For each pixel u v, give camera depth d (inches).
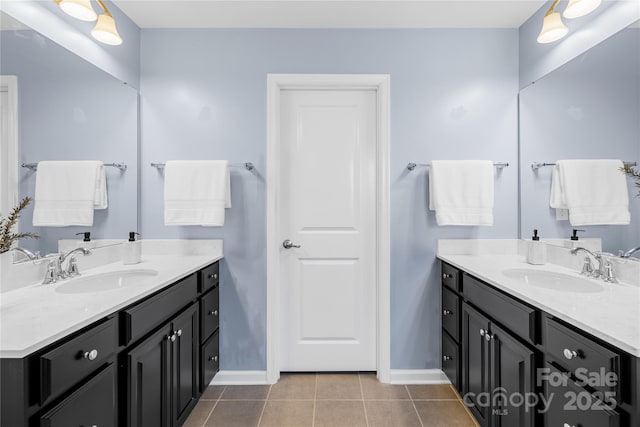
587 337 43.4
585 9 63.0
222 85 94.1
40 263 61.7
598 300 52.6
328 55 94.2
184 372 71.7
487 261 85.2
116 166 83.4
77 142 70.7
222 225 89.7
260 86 94.2
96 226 76.3
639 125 58.2
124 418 52.3
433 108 94.3
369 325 99.4
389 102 94.2
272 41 94.1
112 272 71.4
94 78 75.7
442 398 87.6
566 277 69.3
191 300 76.2
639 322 43.2
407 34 94.3
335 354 99.7
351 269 99.0
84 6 61.2
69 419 40.9
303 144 98.3
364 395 88.8
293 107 98.1
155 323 60.6
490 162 89.9
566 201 75.6
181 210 88.5
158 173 93.7
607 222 65.2
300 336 99.6
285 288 99.0
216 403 85.5
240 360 95.4
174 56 94.0
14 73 56.9
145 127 94.0
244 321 95.0
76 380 42.3
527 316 54.8
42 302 50.4
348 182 98.5
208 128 94.1
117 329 50.8
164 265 78.7
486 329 69.1
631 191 60.2
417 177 94.7
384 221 94.5
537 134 86.0
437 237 95.1
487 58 94.4
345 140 98.4
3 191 55.0
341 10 86.4
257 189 94.3
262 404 85.0
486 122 94.3
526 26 91.0
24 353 35.4
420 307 95.5
